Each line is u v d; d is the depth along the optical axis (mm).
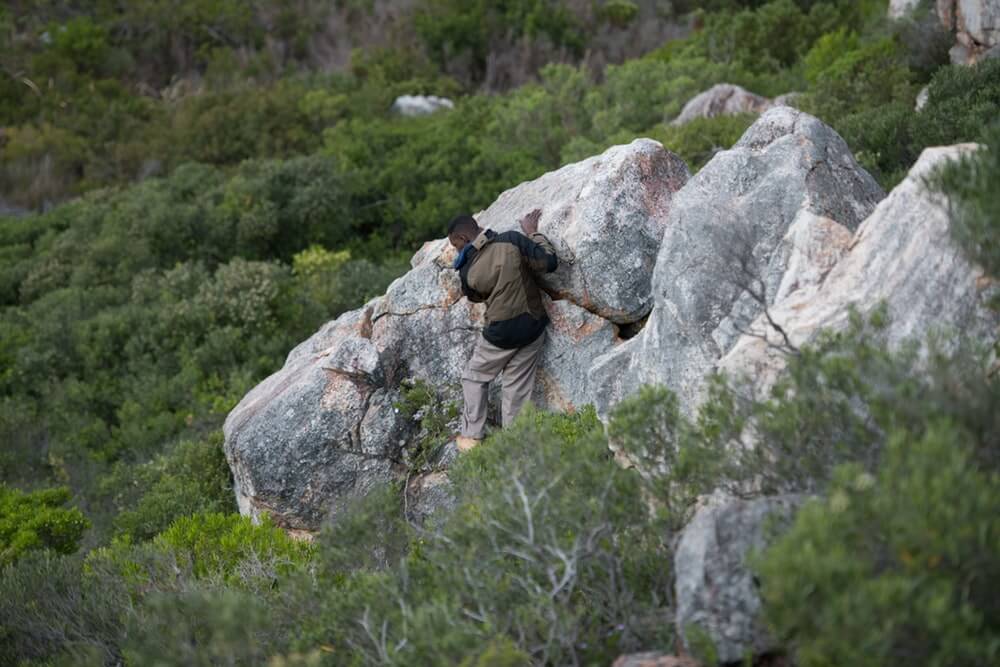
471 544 16281
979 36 44125
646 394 16875
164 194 65250
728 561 13664
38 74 97188
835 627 10930
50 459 43438
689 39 80562
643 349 22672
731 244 21000
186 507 32719
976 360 14883
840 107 45938
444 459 27031
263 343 49125
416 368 27953
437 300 27812
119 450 44500
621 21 101375
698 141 47156
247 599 17297
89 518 38094
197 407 44812
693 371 21141
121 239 61500
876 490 12234
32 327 55125
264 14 108562
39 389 50000
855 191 22469
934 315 16250
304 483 27625
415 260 30188
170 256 61406
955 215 16016
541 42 97875
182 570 23281
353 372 27562
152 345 50219
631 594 15398
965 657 10914
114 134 89188
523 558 15969
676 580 14453
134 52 104375
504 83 96938
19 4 108125
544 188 28266
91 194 72250
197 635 17422
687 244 21984
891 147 36031
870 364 14602
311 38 105562
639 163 26000
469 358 27453
